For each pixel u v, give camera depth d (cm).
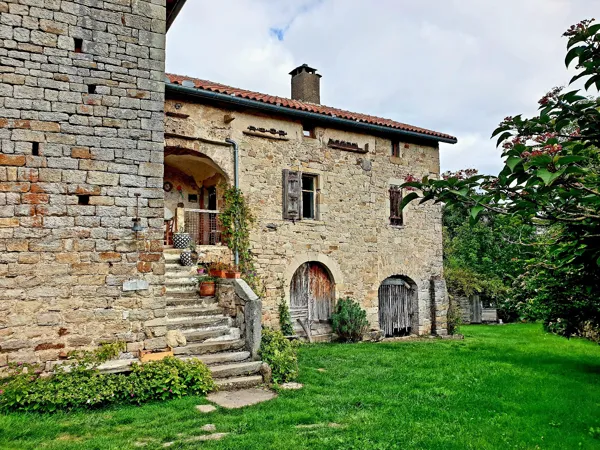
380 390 662
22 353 579
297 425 507
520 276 936
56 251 607
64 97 623
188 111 965
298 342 1048
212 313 820
